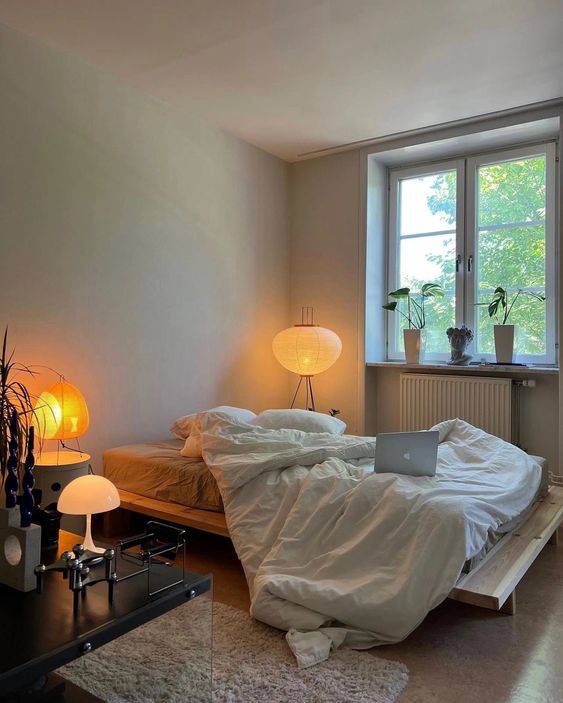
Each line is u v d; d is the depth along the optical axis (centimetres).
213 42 306
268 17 280
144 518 341
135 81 354
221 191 429
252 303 461
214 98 377
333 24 286
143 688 172
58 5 273
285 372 496
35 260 308
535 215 417
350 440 298
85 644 140
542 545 253
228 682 180
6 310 295
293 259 499
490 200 437
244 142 451
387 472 245
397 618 197
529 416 410
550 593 252
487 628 220
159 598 162
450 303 453
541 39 298
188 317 402
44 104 311
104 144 343
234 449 280
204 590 175
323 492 242
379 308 478
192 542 314
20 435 242
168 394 387
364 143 454
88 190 335
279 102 380
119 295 353
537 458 323
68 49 317
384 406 475
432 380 435
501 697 176
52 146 316
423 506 213
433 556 202
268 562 226
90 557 182
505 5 268
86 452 335
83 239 332
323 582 213
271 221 481
